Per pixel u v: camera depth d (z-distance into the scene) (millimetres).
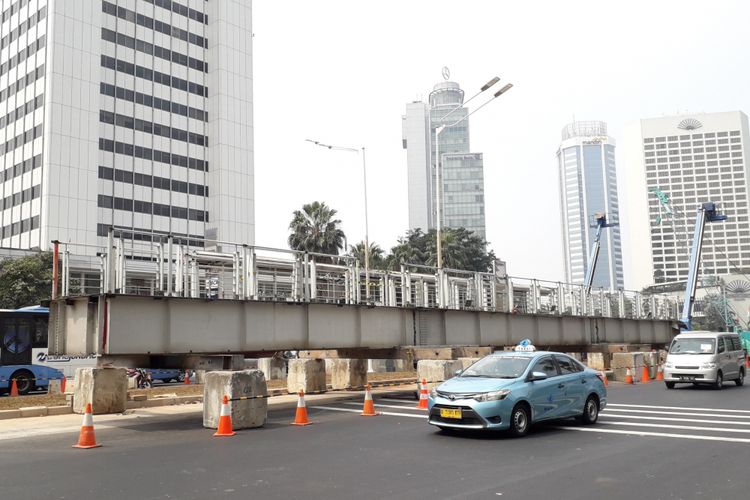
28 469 9281
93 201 68125
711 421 14047
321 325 20391
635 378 28750
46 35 68125
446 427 11891
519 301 32250
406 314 23672
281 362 35125
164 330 16359
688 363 23078
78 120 68062
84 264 46688
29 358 26781
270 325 18844
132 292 18953
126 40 74938
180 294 16812
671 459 9656
